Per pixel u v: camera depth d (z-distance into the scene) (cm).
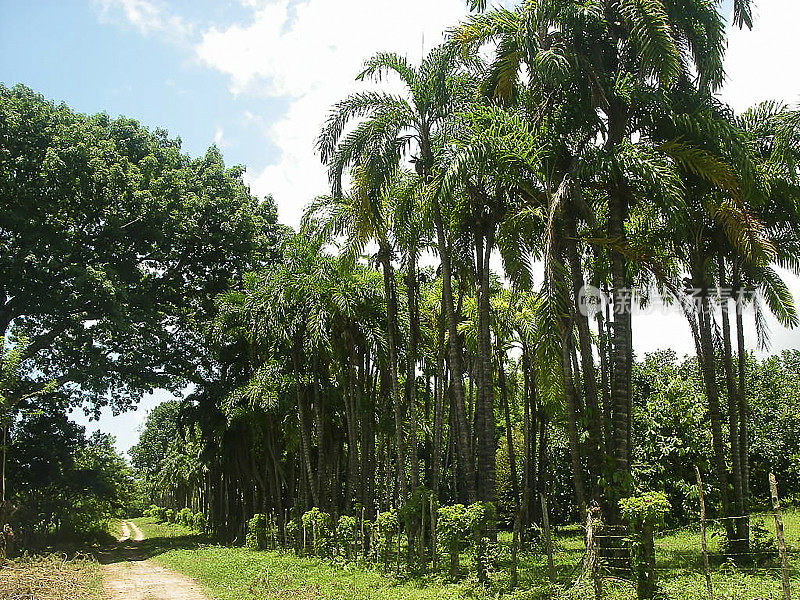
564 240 1444
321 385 2666
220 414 3256
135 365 3183
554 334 1295
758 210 1706
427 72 1712
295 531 2483
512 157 1365
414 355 1938
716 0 1452
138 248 3180
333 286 2203
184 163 3503
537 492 2819
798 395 3023
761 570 1299
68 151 2806
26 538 3209
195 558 2594
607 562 1207
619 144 1372
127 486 5625
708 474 2312
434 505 1698
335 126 1755
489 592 1280
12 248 2848
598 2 1443
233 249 3347
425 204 1662
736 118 1531
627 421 1452
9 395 2961
